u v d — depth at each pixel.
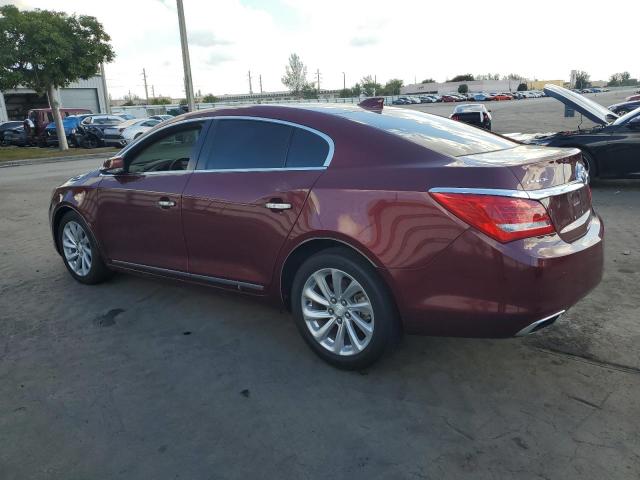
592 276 3.09
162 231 4.14
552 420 2.80
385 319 3.08
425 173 2.94
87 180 4.77
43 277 5.31
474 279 2.79
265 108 3.77
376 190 3.03
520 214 2.73
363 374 3.31
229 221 3.67
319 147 3.40
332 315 3.32
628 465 2.45
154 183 4.17
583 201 3.26
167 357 3.60
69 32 21.91
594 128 8.84
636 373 3.21
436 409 2.93
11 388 3.25
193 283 4.09
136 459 2.60
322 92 109.81
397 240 2.94
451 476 2.43
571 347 3.55
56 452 2.66
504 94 88.50
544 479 2.39
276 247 3.45
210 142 3.94
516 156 3.14
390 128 3.39
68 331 4.03
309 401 3.05
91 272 4.89
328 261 3.21
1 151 24.47
